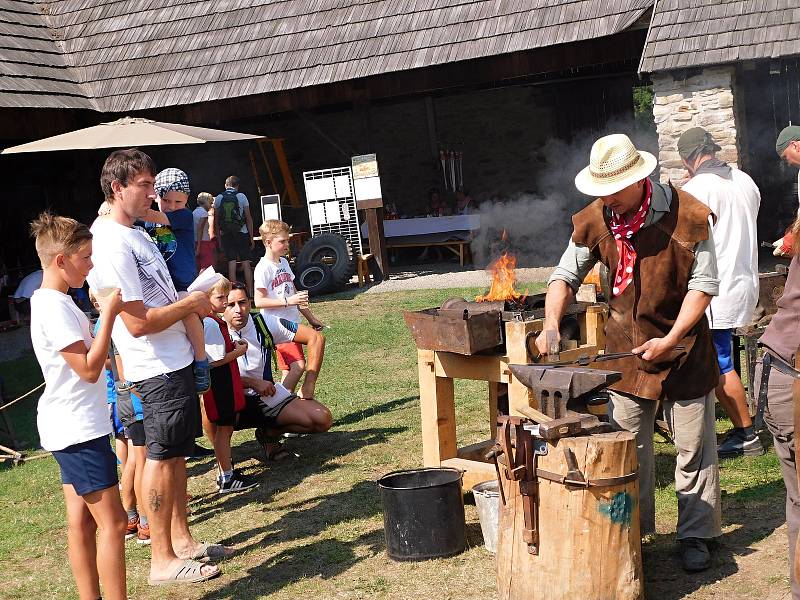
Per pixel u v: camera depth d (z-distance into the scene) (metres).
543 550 3.82
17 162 16.83
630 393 4.34
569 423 3.81
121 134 9.63
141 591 4.73
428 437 5.57
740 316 5.56
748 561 4.29
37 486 6.93
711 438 4.34
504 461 3.89
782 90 15.84
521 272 15.05
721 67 11.99
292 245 16.61
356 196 15.70
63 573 5.17
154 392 4.64
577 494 3.75
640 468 4.54
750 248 5.59
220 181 20.75
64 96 16.23
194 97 16.08
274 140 19.59
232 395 6.07
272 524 5.50
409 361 9.69
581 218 4.32
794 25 11.64
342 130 20.33
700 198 5.54
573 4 14.03
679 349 4.23
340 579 4.59
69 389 4.03
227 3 17.27
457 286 14.31
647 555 4.48
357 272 15.73
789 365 3.74
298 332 7.22
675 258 4.14
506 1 14.70
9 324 14.89
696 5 12.49
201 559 5.02
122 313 4.46
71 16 18.30
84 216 17.53
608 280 4.42
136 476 5.43
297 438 7.26
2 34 16.70
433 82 15.09
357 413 7.84
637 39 13.69
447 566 4.57
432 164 19.83
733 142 12.09
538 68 14.39
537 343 4.45
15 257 16.91
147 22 17.59
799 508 3.79
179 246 6.41
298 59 15.75
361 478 6.15
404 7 15.55
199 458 7.12
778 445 3.84
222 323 6.12
